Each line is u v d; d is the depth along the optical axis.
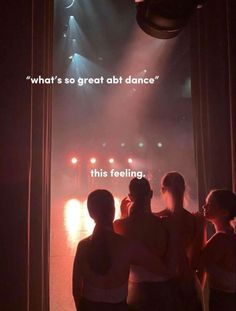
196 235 2.75
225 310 2.39
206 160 3.88
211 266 2.45
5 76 3.12
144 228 2.59
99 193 2.38
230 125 3.60
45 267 3.46
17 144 3.12
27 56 3.16
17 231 3.08
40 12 3.40
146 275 2.58
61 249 8.20
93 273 2.30
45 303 3.46
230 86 3.52
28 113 3.15
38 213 3.35
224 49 3.75
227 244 2.42
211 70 3.83
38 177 3.36
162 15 2.94
